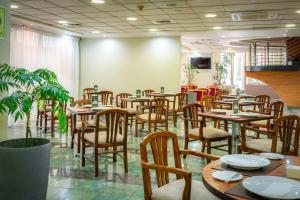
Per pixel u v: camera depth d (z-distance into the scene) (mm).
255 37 11477
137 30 9602
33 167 2732
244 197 1388
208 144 4402
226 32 9945
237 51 18078
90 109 4789
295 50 12844
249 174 1714
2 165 2680
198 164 4527
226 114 4383
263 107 7062
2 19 3711
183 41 12914
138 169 4277
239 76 19922
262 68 13109
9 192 2693
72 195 3326
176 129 7582
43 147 2812
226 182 1578
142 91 10141
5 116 3748
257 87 16641
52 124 6578
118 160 4730
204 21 8008
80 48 11539
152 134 2227
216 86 15562
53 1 5992
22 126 7848
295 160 1992
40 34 9383
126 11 6859
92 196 3305
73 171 4168
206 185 1590
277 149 3500
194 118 4773
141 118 6559
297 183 1514
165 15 7250
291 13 6957
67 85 10805
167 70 10766
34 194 2768
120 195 3336
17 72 2893
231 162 1857
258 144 3744
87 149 5410
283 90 12914
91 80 11500
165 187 2184
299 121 3408
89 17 7590
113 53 11250
